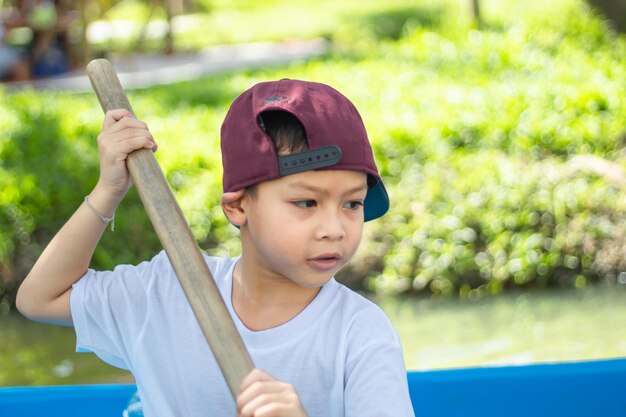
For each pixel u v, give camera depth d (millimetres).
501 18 10836
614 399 2539
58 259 1710
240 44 14586
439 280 5164
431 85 7594
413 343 4539
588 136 6043
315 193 1493
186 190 5566
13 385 4281
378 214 1673
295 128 1508
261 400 1314
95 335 1748
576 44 8836
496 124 6195
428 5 14984
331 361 1562
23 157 6141
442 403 2541
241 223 1589
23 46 11859
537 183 5469
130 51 13914
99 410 2600
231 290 1668
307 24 15750
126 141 1636
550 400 2541
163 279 1727
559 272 5223
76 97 8578
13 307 5191
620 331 4570
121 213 5445
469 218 5301
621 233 5273
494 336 4578
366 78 8250
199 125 6957
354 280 5195
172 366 1676
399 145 5965
